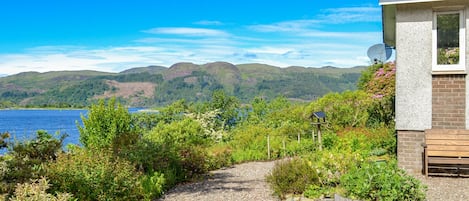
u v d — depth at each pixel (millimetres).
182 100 26062
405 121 10898
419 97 10773
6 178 7164
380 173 7844
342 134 17828
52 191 7895
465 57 10469
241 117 26766
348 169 8992
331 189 8531
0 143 7824
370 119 19359
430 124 10695
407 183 7637
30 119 54781
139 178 9797
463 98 10469
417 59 10773
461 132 10336
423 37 10711
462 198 8305
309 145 17328
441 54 10719
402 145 10953
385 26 15203
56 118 58406
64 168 8406
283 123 22453
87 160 9000
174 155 12047
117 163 9602
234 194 9781
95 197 8297
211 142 20562
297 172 9102
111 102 16859
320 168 9188
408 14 10805
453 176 10164
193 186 11023
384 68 22562
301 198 8531
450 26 10625
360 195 7742
